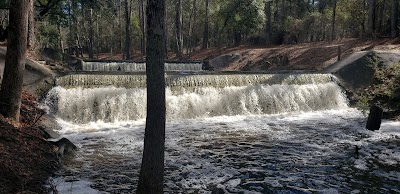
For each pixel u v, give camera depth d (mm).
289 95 15625
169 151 8742
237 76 15328
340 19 33500
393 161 7957
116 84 13461
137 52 51031
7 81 8570
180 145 9336
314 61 23875
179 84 14211
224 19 36406
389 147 9125
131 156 8250
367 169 7453
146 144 4777
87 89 12789
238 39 42125
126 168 7371
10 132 7316
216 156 8359
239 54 29297
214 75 14914
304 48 26750
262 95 15117
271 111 15062
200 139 10023
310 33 35594
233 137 10297
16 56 8547
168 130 11250
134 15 58219
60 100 12383
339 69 18094
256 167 7598
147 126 4762
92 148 8906
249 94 14898
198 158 8188
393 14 24484
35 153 6980
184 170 7344
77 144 9273
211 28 49812
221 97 14438
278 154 8570
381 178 6922
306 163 7879
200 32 52312
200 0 44562
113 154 8398
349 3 31938
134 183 6535
